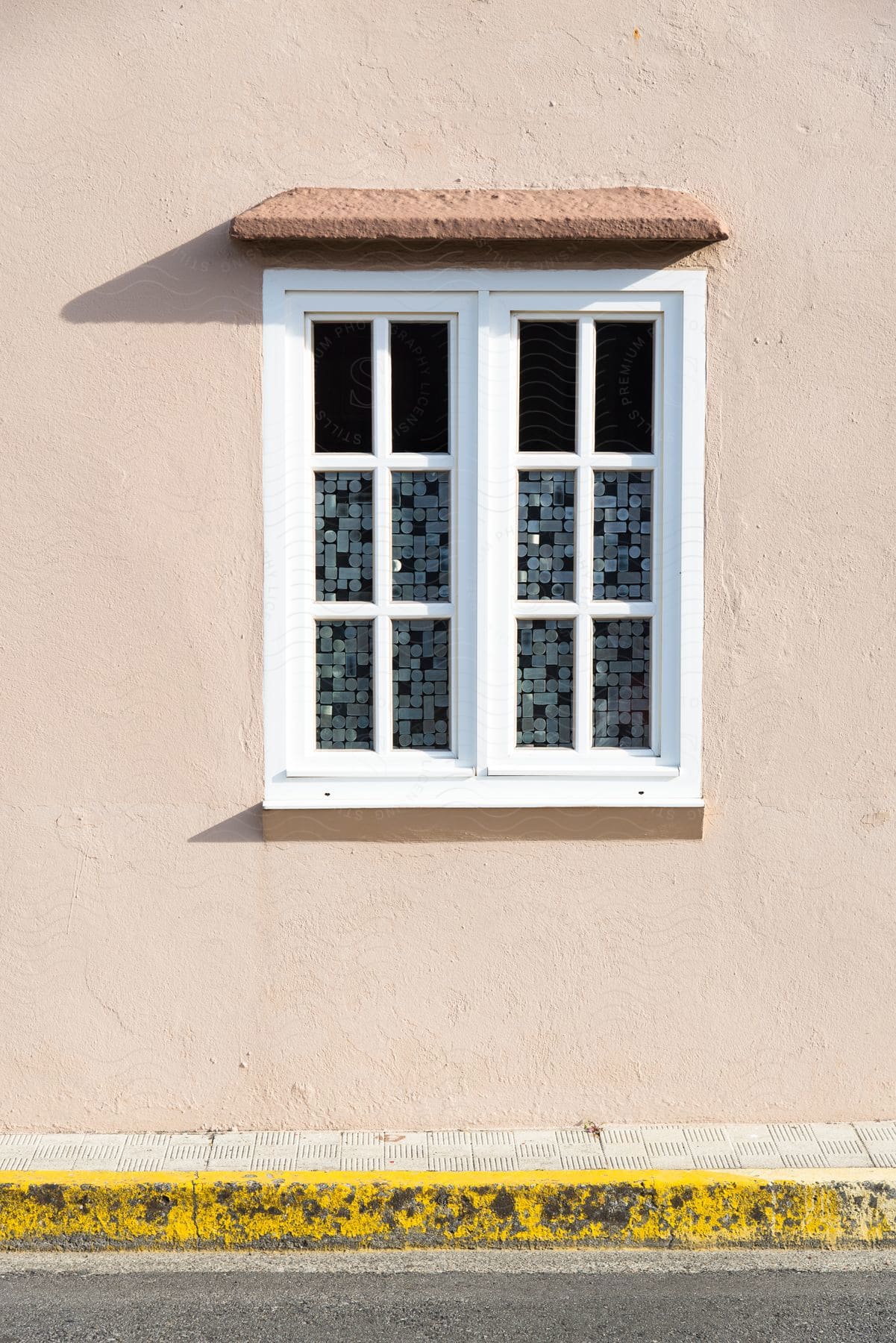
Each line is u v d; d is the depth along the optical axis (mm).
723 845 4562
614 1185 4145
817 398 4484
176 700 4480
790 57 4457
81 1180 4133
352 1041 4551
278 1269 4004
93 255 4395
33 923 4504
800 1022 4594
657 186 4461
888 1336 3660
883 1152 4402
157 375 4414
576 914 4547
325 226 4281
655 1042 4582
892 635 4543
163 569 4457
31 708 4465
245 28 4398
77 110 4375
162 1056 4531
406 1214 4113
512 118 4441
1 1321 3699
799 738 4551
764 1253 4125
